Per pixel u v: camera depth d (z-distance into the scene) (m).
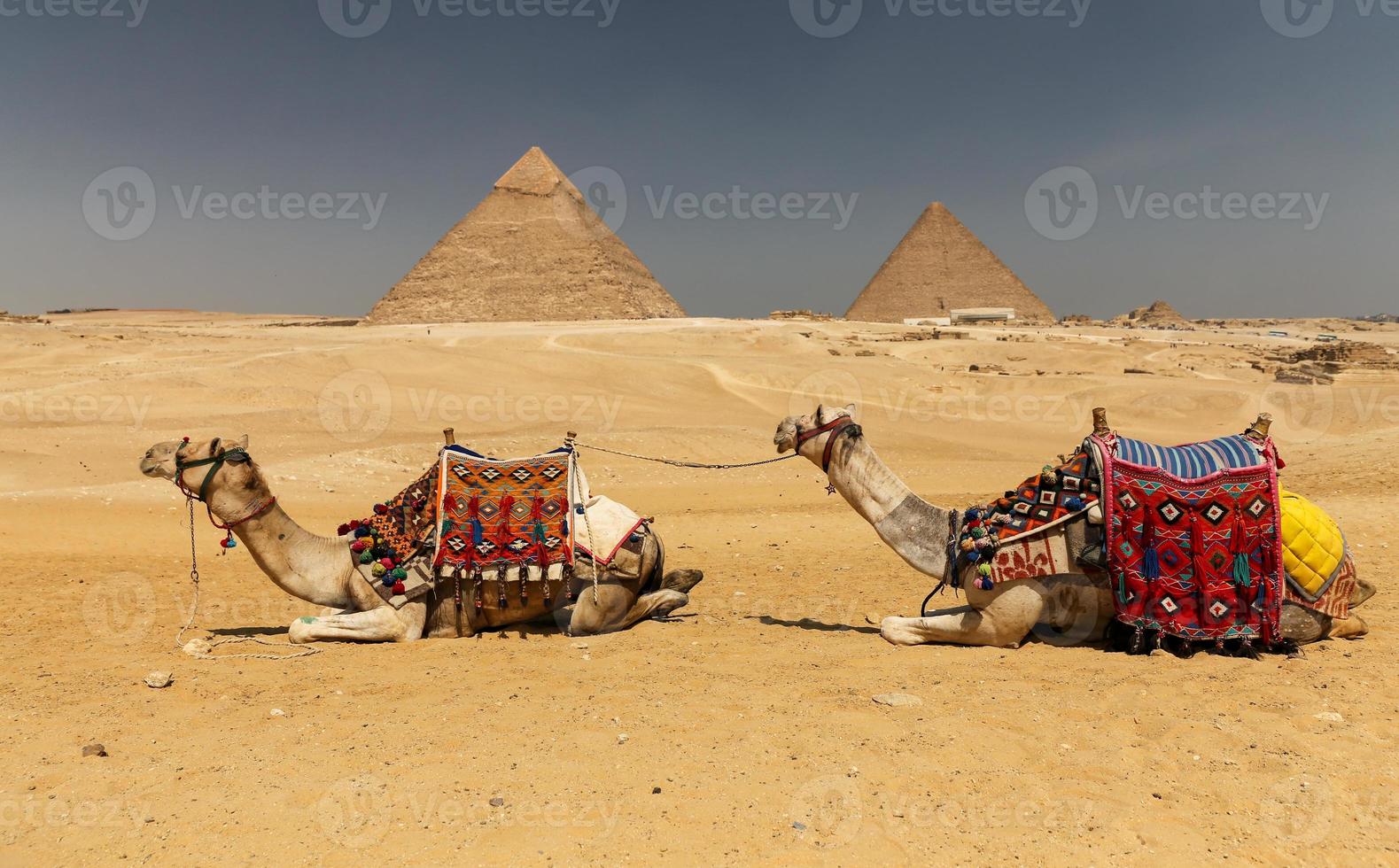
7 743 5.40
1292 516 7.02
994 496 20.23
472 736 5.45
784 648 7.46
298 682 6.62
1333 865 4.01
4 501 17.52
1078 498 7.07
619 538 8.10
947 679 6.41
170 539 14.98
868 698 6.01
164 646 7.89
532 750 5.21
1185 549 6.90
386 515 8.02
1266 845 4.15
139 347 67.75
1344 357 78.81
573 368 65.44
